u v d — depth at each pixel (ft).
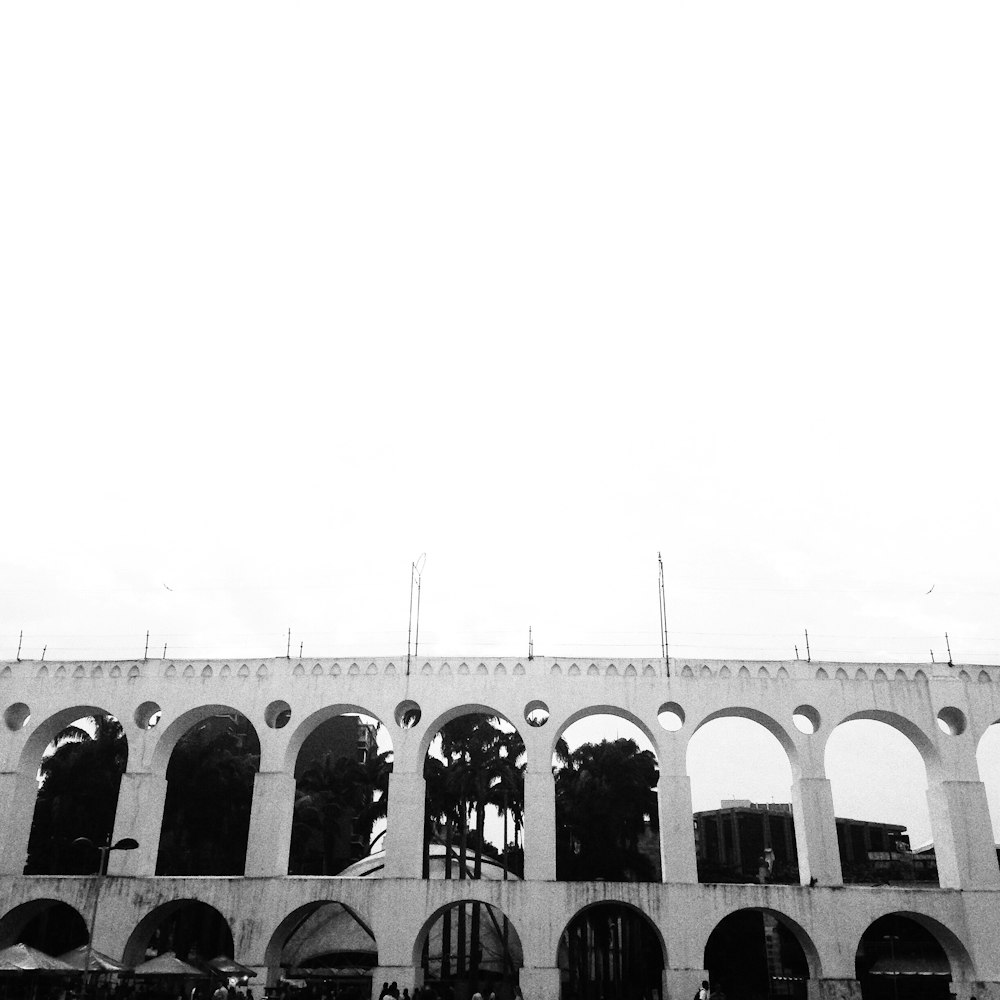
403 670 177.78
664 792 168.55
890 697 174.60
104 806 233.76
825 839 166.61
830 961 157.99
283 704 181.16
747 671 176.24
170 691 179.83
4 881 168.76
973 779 169.68
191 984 170.50
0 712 180.65
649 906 161.27
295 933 228.02
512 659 177.37
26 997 153.48
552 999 156.25
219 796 237.45
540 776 169.58
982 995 157.28
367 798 248.73
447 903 162.40
